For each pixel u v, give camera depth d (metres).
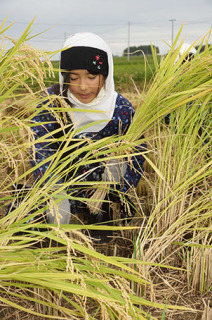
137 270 2.15
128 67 28.83
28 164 3.95
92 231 2.75
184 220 2.39
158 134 2.43
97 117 2.57
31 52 1.60
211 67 2.28
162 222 2.43
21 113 1.77
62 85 2.48
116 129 2.66
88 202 2.59
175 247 2.48
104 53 2.41
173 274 2.36
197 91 2.31
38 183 1.83
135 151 2.56
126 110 2.63
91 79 2.41
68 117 2.56
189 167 2.49
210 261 2.22
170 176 2.48
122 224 2.86
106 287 1.61
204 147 2.42
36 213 1.75
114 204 3.28
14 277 1.51
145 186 3.59
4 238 1.54
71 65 2.36
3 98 1.65
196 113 2.47
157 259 2.43
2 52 1.60
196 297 2.19
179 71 2.26
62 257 1.68
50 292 1.92
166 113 2.28
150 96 2.27
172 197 2.39
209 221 2.56
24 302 2.07
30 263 1.61
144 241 2.26
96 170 2.63
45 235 1.55
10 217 1.71
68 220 2.54
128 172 2.64
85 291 1.47
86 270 1.73
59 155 1.81
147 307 2.07
